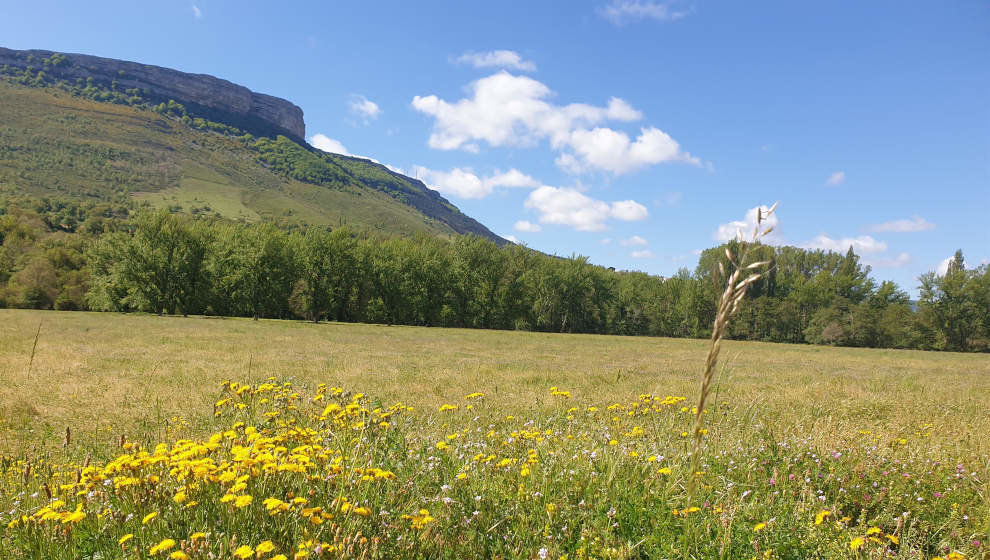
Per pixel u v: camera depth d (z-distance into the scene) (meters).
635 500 3.71
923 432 8.34
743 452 5.34
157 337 30.39
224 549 2.50
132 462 3.36
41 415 9.36
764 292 86.00
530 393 13.52
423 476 4.12
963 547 3.33
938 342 71.88
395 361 23.31
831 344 77.19
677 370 24.30
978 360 44.78
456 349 34.06
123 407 10.13
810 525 3.40
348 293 74.56
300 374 16.34
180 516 2.99
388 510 3.27
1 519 3.34
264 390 6.47
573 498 3.78
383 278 74.00
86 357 19.31
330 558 2.49
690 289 81.38
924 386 18.27
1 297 63.84
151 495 3.15
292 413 5.87
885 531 3.71
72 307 67.62
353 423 4.47
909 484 4.62
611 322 85.62
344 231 73.56
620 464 4.44
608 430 7.02
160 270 62.12
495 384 15.75
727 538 2.96
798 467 4.86
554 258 83.44
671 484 3.89
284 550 2.62
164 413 9.54
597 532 3.23
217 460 3.83
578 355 33.59
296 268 68.56
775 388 16.44
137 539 2.73
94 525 3.04
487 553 3.10
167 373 15.59
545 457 4.65
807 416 9.49
